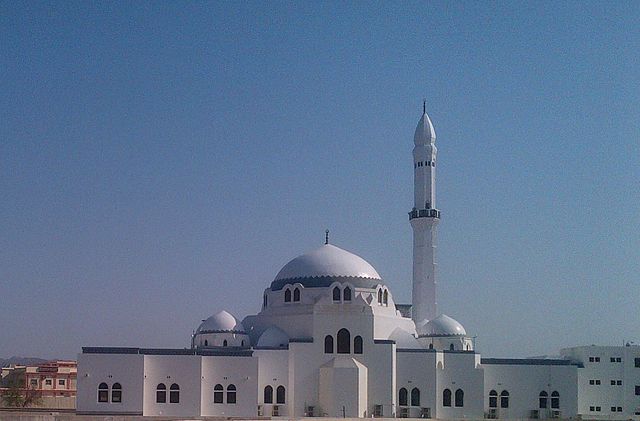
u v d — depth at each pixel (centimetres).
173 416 13612
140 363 13638
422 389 14612
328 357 14350
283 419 13275
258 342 14950
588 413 15525
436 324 16312
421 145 18125
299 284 15325
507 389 15138
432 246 17775
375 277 15738
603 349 15762
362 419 13412
